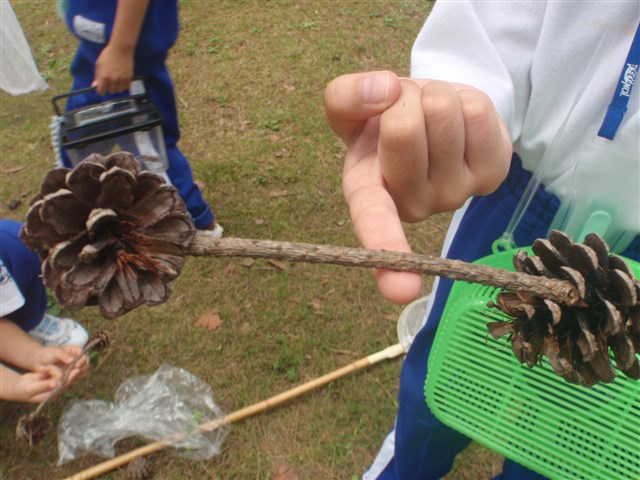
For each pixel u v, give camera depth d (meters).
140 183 0.18
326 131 0.74
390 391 0.50
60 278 0.17
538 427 0.28
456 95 0.19
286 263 0.59
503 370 0.28
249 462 0.46
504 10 0.25
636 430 0.25
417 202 0.20
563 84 0.25
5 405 0.49
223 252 0.19
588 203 0.26
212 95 0.80
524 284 0.18
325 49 0.87
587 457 0.27
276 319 0.55
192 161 0.71
